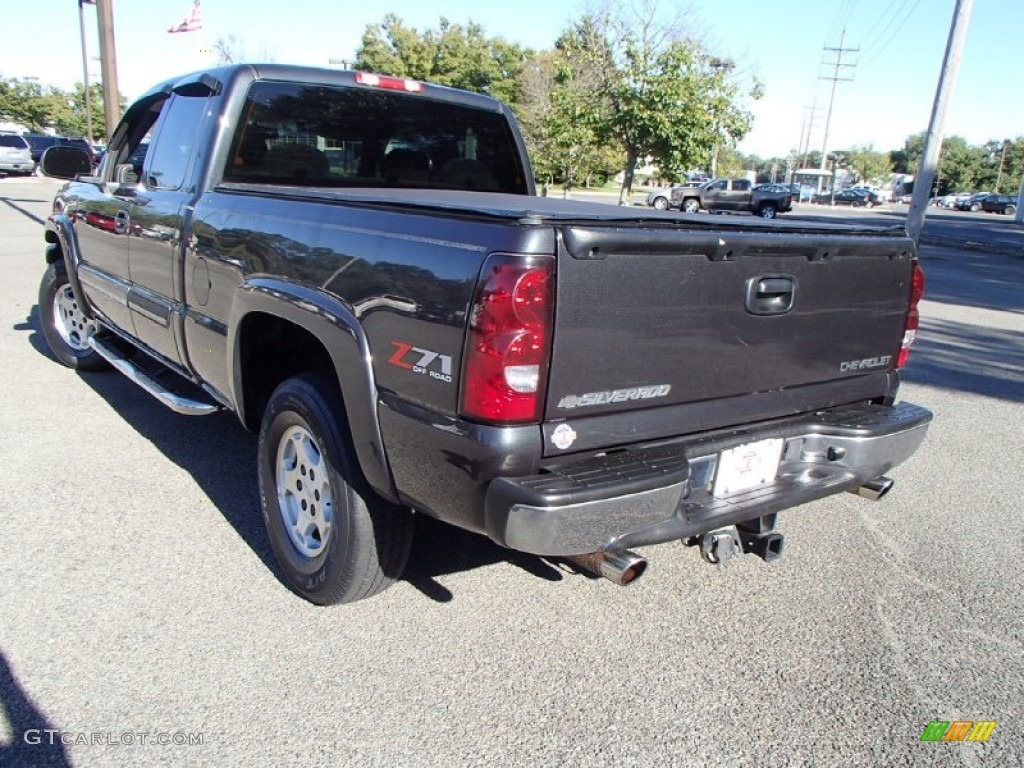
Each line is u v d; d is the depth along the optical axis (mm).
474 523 2424
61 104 68750
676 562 3801
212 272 3605
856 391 3293
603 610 3330
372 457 2689
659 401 2607
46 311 6340
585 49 13828
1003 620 3389
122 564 3494
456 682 2814
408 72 49844
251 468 4586
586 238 2285
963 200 72812
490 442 2289
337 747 2479
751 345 2811
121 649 2906
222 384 3732
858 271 3107
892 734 2660
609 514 2377
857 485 3201
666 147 12641
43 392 5852
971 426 6125
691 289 2572
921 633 3266
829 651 3115
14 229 15320
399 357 2529
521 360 2248
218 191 3707
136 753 2412
